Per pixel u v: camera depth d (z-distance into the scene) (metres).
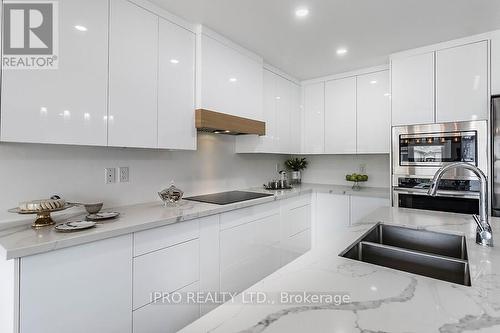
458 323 0.61
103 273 1.37
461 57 2.38
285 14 2.01
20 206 1.39
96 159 1.91
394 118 2.71
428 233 1.49
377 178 3.55
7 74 1.28
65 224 1.43
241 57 2.56
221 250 2.10
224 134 2.97
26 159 1.58
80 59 1.51
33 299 1.14
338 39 2.41
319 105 3.54
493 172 2.06
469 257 1.04
